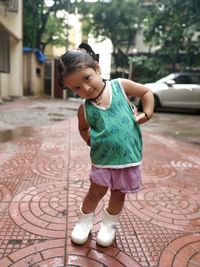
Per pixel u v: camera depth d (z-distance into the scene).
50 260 1.66
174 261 1.71
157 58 13.28
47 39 18.86
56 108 9.60
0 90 11.66
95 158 1.67
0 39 10.60
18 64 13.33
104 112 1.60
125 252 1.77
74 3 16.89
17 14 12.63
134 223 2.10
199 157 4.06
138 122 1.67
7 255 1.70
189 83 9.92
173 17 11.80
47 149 4.10
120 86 1.67
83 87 1.53
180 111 10.50
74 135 5.14
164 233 1.99
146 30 12.85
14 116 7.33
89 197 1.80
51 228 1.99
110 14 16.75
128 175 1.67
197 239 1.94
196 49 11.95
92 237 1.90
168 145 4.81
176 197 2.59
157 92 9.76
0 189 2.61
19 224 2.02
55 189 2.64
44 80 17.59
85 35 18.41
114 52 18.09
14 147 4.18
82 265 1.63
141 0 16.08
